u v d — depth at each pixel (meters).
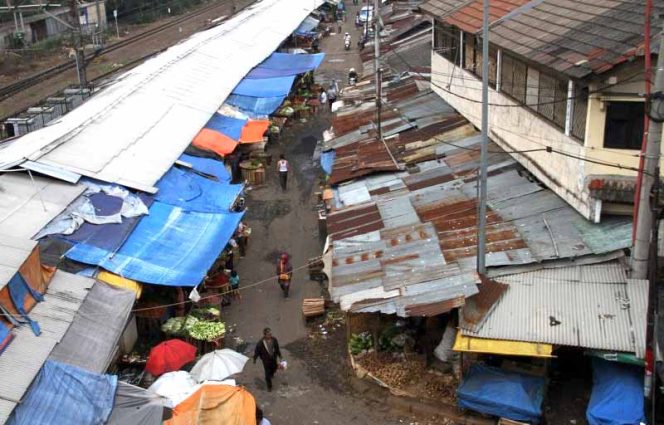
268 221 24.36
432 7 26.33
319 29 61.94
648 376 11.55
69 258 15.50
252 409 12.26
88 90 31.86
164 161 21.75
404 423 13.64
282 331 17.52
